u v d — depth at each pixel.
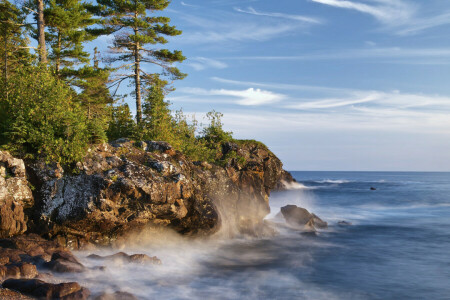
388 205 45.31
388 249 19.97
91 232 14.66
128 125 24.06
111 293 9.73
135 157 16.48
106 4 30.39
